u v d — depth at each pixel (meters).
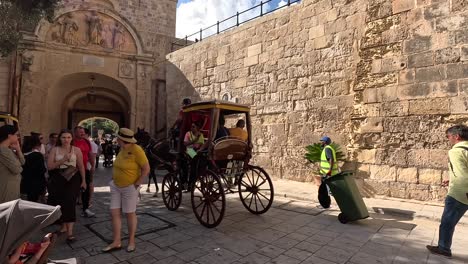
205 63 14.46
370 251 4.08
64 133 4.39
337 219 5.79
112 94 22.25
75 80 18.41
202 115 6.66
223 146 5.47
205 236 4.72
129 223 4.13
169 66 16.83
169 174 6.57
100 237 4.64
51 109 17.33
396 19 7.45
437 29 6.77
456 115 6.36
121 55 17.50
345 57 9.08
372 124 7.65
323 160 6.51
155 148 8.10
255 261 3.74
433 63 6.77
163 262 3.71
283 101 10.78
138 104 17.80
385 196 7.24
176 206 6.36
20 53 14.90
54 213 2.07
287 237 4.68
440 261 3.74
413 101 7.00
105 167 16.52
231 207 6.85
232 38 13.05
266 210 5.92
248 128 6.16
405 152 7.04
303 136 10.07
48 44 15.58
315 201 7.32
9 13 9.12
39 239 4.55
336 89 9.24
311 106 9.89
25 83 14.91
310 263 3.68
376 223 5.50
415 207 6.25
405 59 7.21
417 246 4.28
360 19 8.77
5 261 1.84
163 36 18.92
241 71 12.51
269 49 11.41
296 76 10.41
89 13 16.73
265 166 11.20
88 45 16.72
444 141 6.49
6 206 1.98
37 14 9.78
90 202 6.17
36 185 5.32
